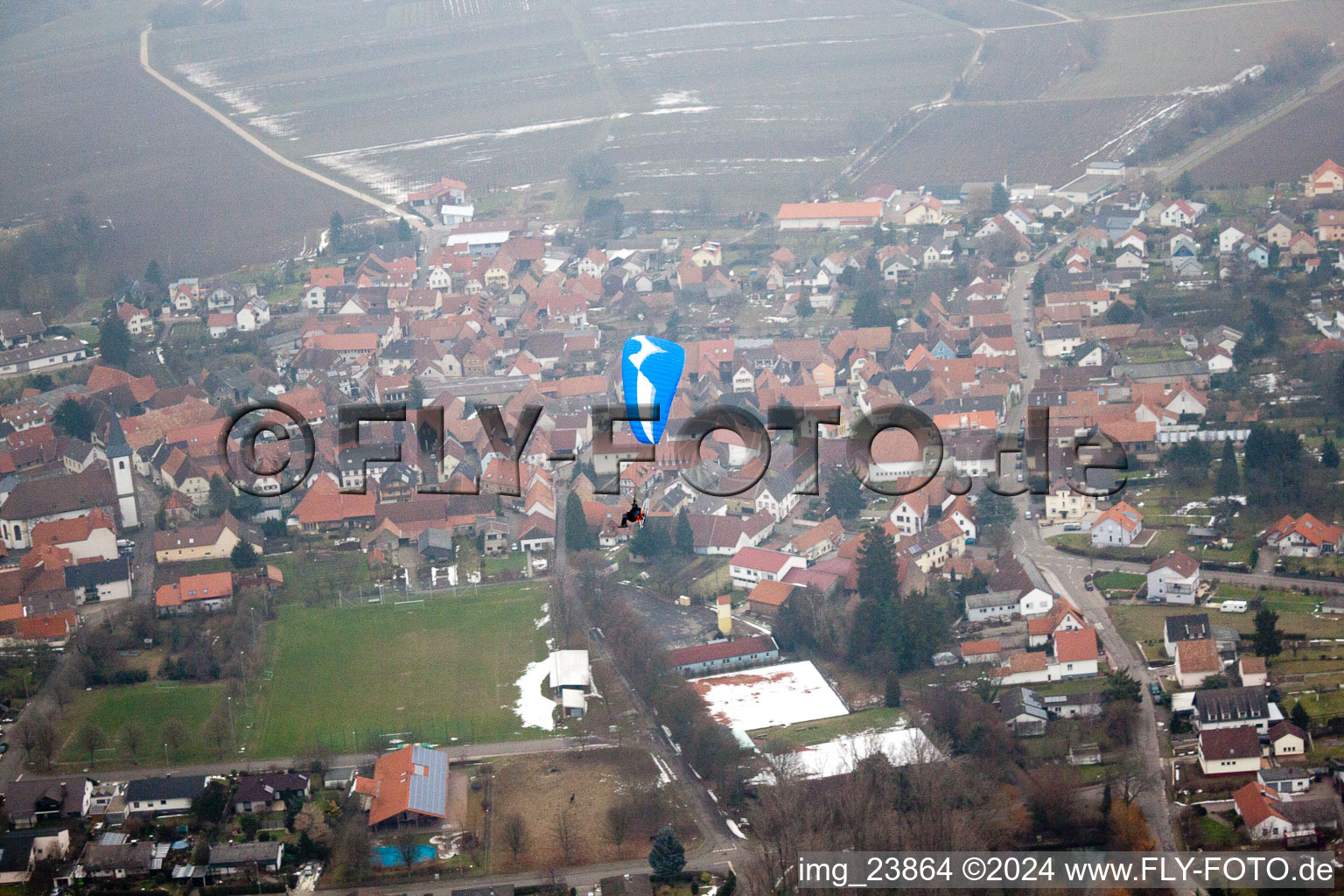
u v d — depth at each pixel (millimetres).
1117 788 176375
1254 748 180000
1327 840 166500
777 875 160375
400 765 189500
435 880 171500
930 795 167000
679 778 189500
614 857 174125
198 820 183625
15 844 176375
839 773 179875
